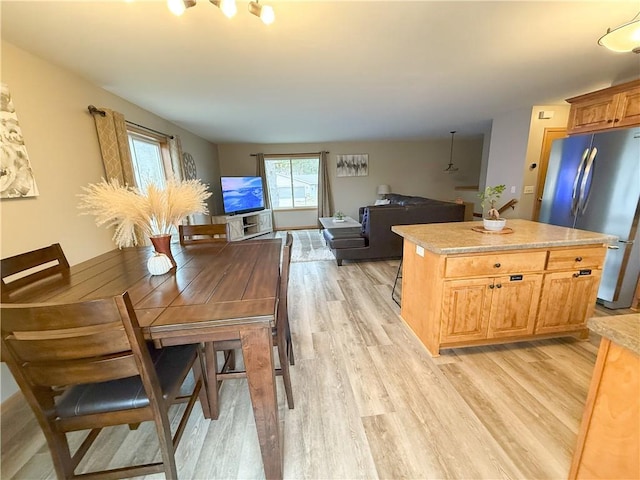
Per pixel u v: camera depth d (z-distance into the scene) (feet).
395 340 6.96
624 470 2.66
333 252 13.78
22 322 2.60
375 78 8.64
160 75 7.76
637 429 2.52
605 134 7.83
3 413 5.07
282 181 23.56
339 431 4.42
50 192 6.54
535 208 13.46
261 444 3.51
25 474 3.96
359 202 24.43
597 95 8.59
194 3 4.21
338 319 8.14
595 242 5.84
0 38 5.47
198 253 6.16
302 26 5.59
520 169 13.28
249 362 3.28
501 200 14.46
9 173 5.51
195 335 3.24
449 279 5.76
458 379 5.51
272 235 21.39
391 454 4.02
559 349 6.39
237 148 22.34
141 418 3.27
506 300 6.00
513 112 13.39
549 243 5.71
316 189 23.97
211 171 20.43
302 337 7.21
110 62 6.81
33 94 6.16
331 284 10.94
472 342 6.23
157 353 4.11
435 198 24.90
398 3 4.95
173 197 4.98
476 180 24.86
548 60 7.58
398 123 15.94
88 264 5.47
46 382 2.92
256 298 3.63
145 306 3.48
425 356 6.28
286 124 15.14
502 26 5.79
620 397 2.66
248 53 6.67
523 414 4.65
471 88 9.90
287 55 6.86
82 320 2.66
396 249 13.26
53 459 3.23
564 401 4.91
